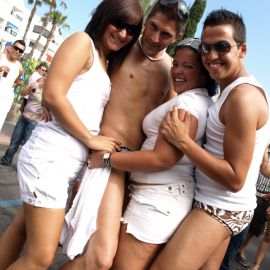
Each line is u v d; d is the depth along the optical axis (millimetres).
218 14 2109
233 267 5215
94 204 2273
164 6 2365
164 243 2230
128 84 2523
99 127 2465
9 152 6367
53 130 2225
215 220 2104
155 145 2174
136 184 2346
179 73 2350
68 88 2168
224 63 2098
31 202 2154
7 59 5648
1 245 2568
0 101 5637
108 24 2309
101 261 2184
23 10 53125
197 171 2242
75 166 2281
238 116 1930
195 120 2135
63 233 2326
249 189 2154
